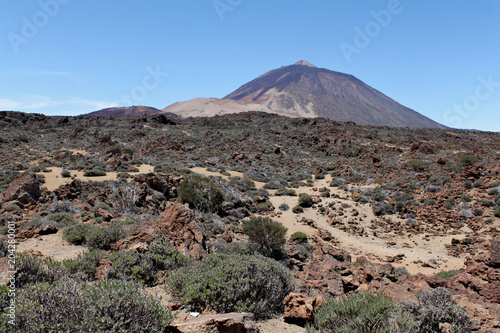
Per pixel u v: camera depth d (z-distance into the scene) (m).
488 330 6.05
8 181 32.50
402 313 6.05
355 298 6.25
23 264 6.68
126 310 4.95
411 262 20.30
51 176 36.97
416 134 93.44
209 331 5.25
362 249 23.16
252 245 17.12
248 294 6.80
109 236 11.65
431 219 28.69
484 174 36.97
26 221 15.48
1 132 64.19
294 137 81.88
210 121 110.69
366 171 50.44
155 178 29.73
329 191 41.19
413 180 40.41
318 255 16.67
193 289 6.65
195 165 53.44
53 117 91.88
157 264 9.02
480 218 27.17
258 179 47.62
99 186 30.02
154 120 100.44
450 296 6.70
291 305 6.66
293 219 30.47
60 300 4.82
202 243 12.05
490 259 9.75
